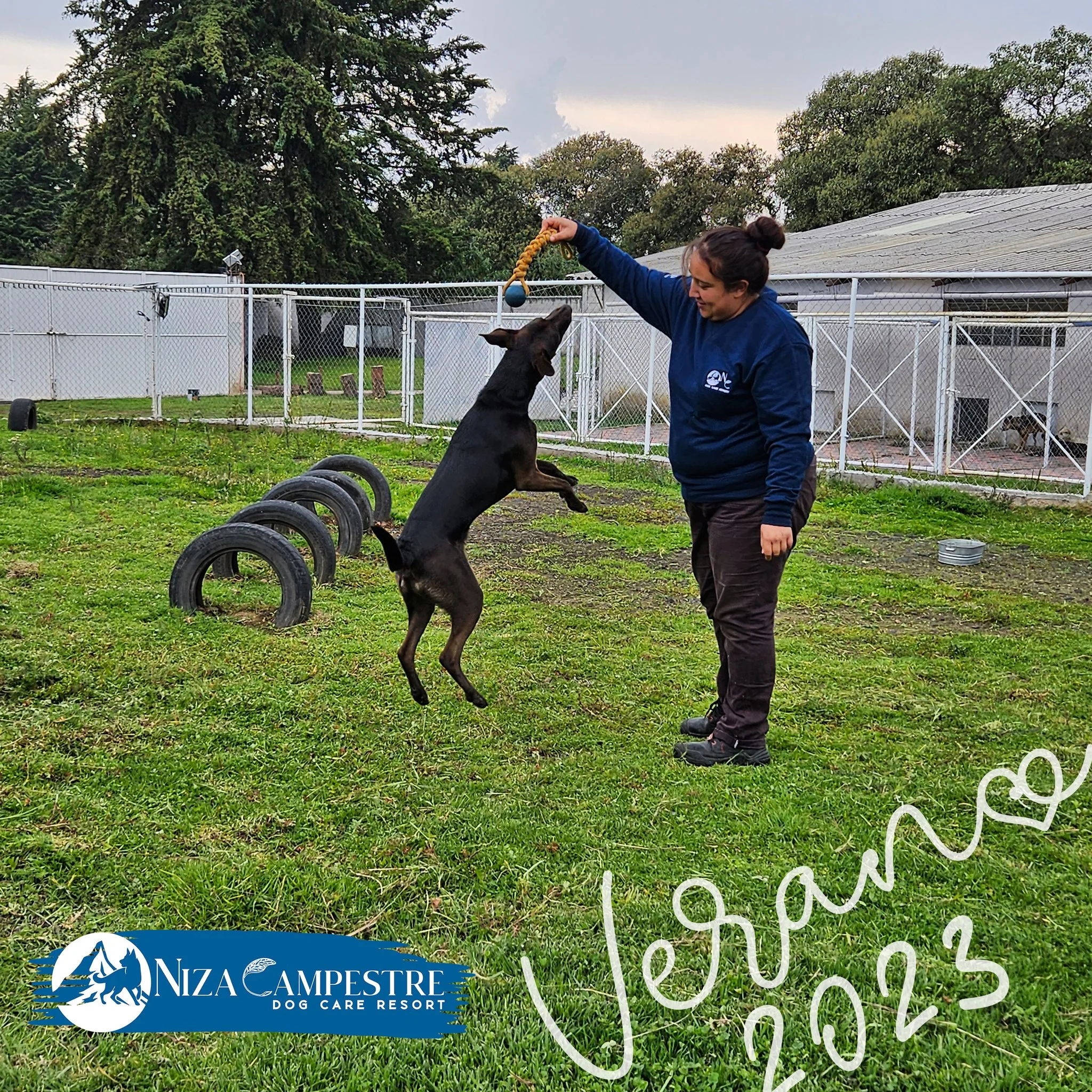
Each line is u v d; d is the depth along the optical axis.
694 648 5.88
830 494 11.86
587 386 16.12
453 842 3.47
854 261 18.30
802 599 7.21
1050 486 12.27
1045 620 6.70
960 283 15.95
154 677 5.02
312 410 20.14
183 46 30.89
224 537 6.20
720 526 4.07
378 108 38.53
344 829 3.58
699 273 3.75
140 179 31.06
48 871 3.23
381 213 38.44
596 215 62.94
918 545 9.38
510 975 2.77
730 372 3.84
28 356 21.72
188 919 3.00
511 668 5.40
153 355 18.17
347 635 5.96
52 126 34.00
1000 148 36.44
